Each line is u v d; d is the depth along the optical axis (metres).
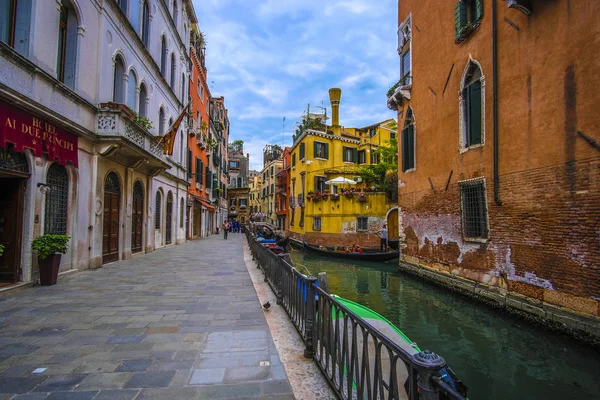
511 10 8.60
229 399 3.00
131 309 5.78
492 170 9.23
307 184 29.94
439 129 11.93
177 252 15.52
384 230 21.66
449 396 1.55
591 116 6.55
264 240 17.59
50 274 7.61
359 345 4.15
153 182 15.74
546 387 5.54
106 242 11.23
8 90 6.35
